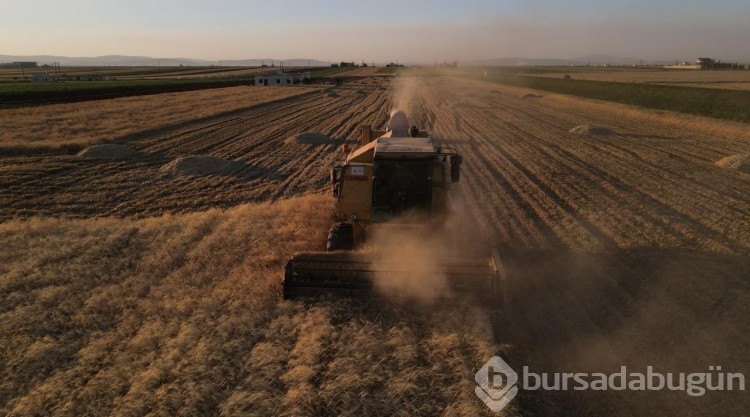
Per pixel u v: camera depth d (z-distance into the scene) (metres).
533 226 12.48
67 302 8.25
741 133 29.75
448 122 37.56
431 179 8.95
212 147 26.41
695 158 22.50
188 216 13.38
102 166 20.81
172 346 6.88
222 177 19.33
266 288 8.45
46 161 21.36
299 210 13.56
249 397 5.72
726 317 7.77
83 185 17.83
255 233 11.66
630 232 11.97
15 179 17.95
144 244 11.21
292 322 7.43
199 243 11.06
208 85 86.06
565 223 12.72
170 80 100.56
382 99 61.22
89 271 9.51
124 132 29.22
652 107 45.69
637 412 5.75
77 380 6.21
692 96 41.31
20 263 10.02
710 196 15.42
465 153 24.08
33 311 7.95
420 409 5.56
